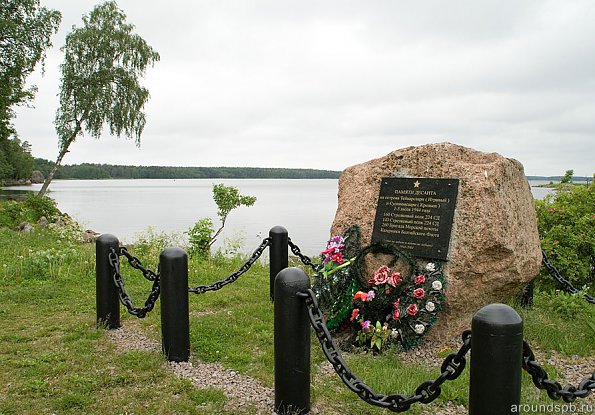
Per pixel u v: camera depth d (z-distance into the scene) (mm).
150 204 52312
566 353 4895
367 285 5355
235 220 31500
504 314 2709
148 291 7648
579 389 2736
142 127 29328
